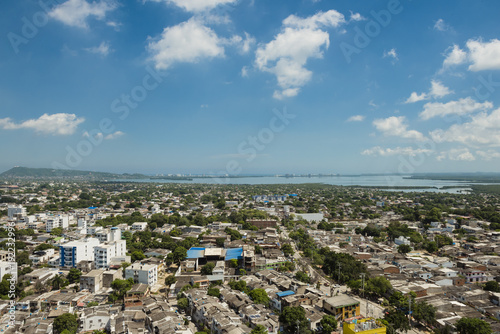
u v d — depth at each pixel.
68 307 102.06
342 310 98.31
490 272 140.00
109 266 143.00
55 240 186.12
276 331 86.19
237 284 120.88
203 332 85.38
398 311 95.25
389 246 192.12
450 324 90.62
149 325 91.12
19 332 86.69
